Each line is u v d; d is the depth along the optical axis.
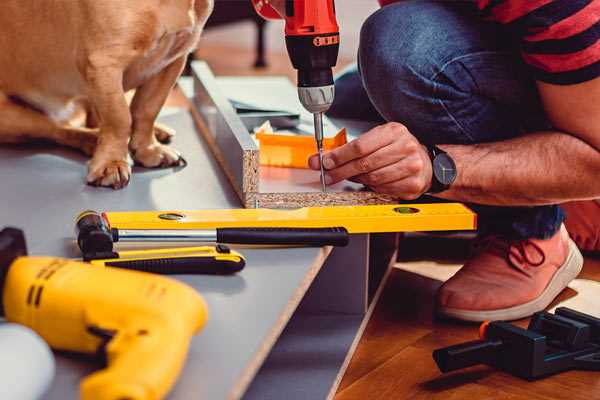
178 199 1.38
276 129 1.75
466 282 1.45
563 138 1.30
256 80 2.19
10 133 1.68
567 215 1.70
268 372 1.23
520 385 1.24
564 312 1.34
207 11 1.55
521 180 1.30
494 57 1.36
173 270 1.01
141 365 0.68
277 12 1.30
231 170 1.45
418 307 1.50
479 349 1.23
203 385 0.77
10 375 0.67
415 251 1.76
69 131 1.67
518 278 1.45
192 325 0.78
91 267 0.83
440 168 1.30
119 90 1.47
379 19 1.43
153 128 1.59
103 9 1.42
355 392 1.22
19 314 0.79
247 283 1.01
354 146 1.27
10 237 0.83
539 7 1.20
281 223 1.17
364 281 1.40
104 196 1.38
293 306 0.98
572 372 1.27
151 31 1.46
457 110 1.37
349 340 1.33
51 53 1.59
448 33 1.37
